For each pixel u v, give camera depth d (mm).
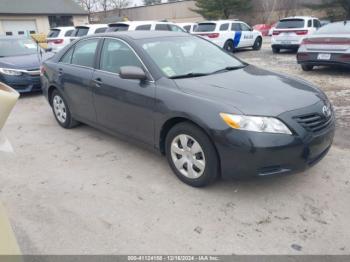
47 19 28422
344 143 4234
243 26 17656
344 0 28281
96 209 3051
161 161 3959
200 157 3174
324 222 2748
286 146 2793
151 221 2848
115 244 2594
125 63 3881
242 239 2592
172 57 3822
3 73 7461
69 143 4660
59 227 2814
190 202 3092
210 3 38062
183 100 3166
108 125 4246
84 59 4574
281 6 36469
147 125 3602
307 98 3135
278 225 2736
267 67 10734
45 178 3670
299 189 3232
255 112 2826
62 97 5074
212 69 3861
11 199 3270
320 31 8734
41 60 8023
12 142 4777
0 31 25781
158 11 45812
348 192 3152
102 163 3979
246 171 2873
